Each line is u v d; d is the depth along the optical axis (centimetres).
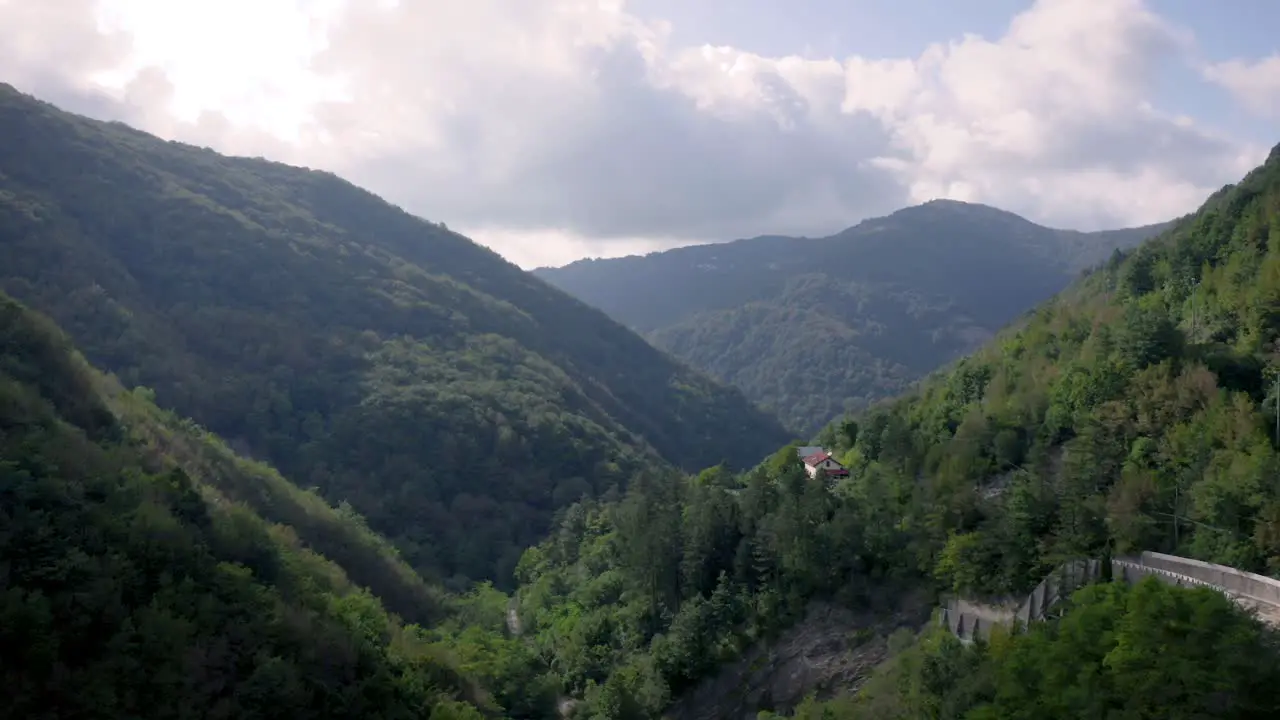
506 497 13050
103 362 11881
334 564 7331
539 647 8400
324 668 5119
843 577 6347
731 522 7444
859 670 5675
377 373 14875
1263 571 4159
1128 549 4700
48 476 4747
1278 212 7094
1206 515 4566
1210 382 5425
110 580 4444
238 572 5191
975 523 5847
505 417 14538
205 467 7300
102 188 16425
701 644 6556
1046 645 3641
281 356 14462
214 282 15962
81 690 4041
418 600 8556
